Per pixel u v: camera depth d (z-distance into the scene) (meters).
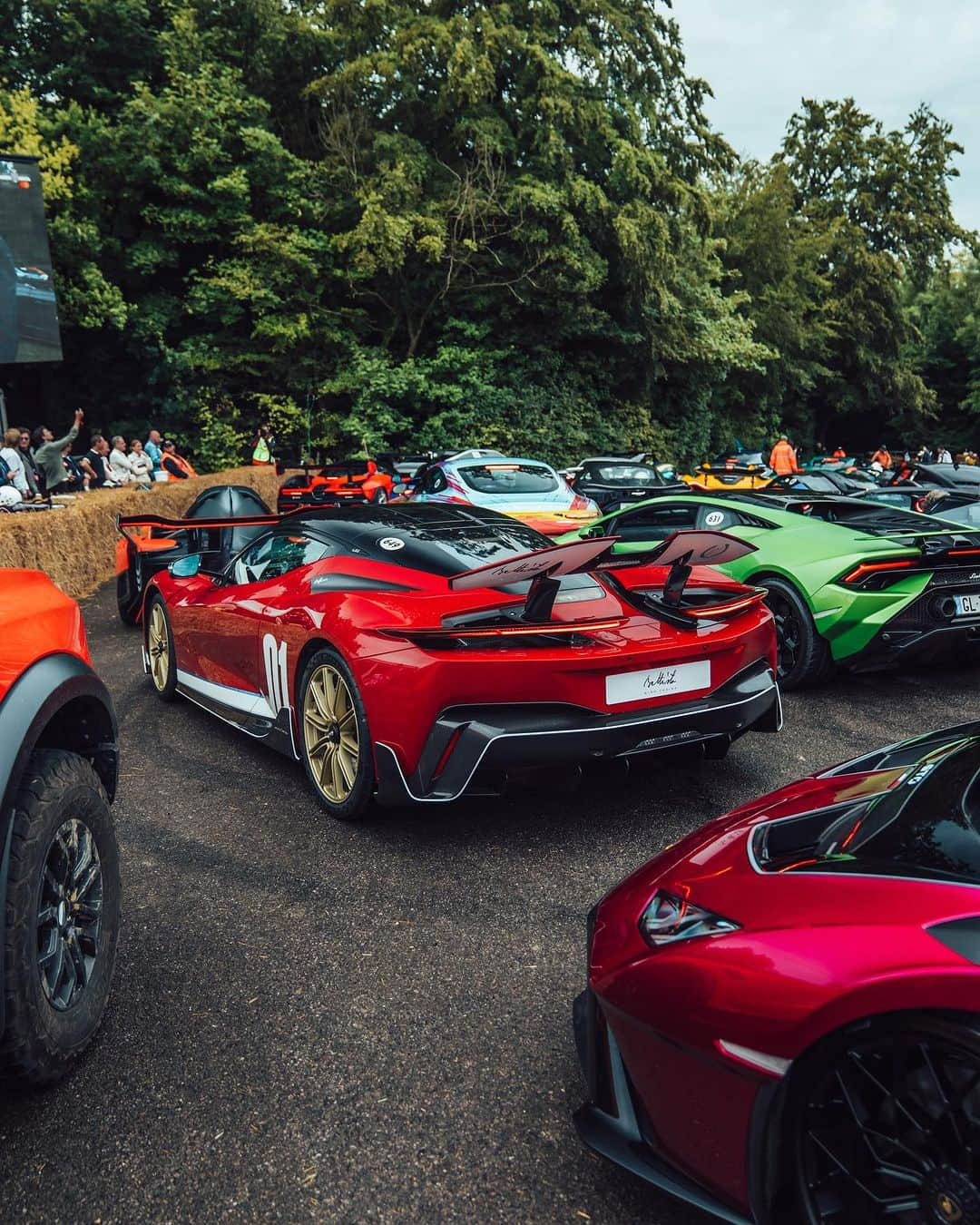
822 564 6.01
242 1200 2.01
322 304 31.75
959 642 6.05
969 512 9.45
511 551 4.45
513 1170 2.08
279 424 30.45
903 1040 1.54
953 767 2.11
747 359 35.25
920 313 58.06
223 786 4.62
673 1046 1.80
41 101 29.23
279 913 3.33
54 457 13.59
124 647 8.03
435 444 30.08
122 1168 2.11
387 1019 2.68
